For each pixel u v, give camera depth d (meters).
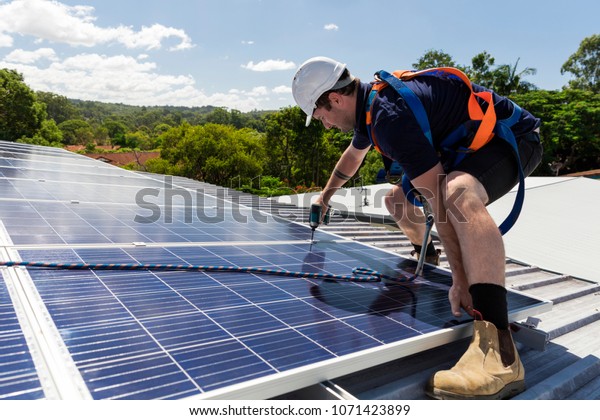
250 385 1.54
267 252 3.48
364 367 1.91
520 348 2.99
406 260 3.79
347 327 2.19
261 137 65.62
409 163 2.45
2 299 1.95
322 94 2.75
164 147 59.53
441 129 2.64
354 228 6.78
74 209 4.05
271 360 1.75
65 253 2.68
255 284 2.68
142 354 1.66
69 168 8.16
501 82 49.44
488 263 2.27
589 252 7.45
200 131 55.41
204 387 1.50
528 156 2.83
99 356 1.60
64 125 177.88
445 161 2.76
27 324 1.75
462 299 2.55
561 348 3.16
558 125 46.28
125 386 1.44
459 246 2.55
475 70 50.56
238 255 3.26
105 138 181.12
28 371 1.44
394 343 2.03
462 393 2.00
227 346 1.82
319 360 1.79
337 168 3.70
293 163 62.38
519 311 2.64
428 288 3.02
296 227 4.79
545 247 7.63
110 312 1.98
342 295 2.68
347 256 3.69
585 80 65.81
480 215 2.32
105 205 4.49
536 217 10.22
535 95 48.38
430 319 2.42
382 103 2.47
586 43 65.31
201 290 2.45
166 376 1.53
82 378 1.45
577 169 49.94
